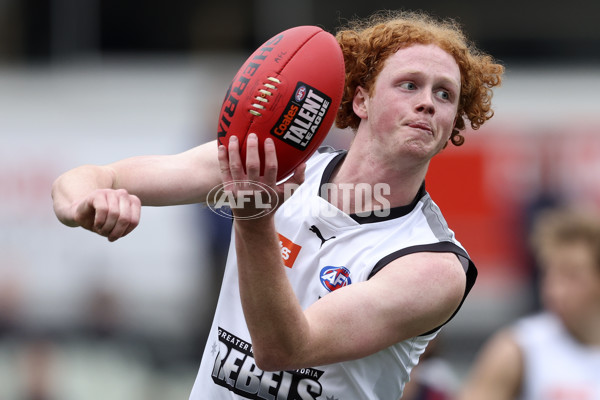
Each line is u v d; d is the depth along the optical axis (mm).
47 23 32219
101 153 30688
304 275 9742
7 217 29047
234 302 10133
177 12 31797
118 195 8133
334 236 9750
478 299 28453
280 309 8242
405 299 8891
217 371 10078
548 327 17766
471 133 28578
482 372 17922
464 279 9398
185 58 31828
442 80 9492
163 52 31984
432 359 16984
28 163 29906
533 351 17609
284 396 9758
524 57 31203
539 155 29094
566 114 30328
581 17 31062
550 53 31156
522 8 31109
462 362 28078
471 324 28516
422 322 9055
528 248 28188
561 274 17453
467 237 28406
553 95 30516
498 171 28609
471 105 10344
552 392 17438
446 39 9695
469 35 31297
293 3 31047
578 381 17344
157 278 28109
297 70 8602
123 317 27875
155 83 31438
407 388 16547
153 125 30953
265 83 8500
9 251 28734
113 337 27594
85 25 32250
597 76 30859
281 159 8477
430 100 9430
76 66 32062
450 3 31156
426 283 9023
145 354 26625
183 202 10305
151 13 31953
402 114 9484
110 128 30812
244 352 9922
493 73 10609
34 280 28578
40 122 30609
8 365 26219
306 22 31125
